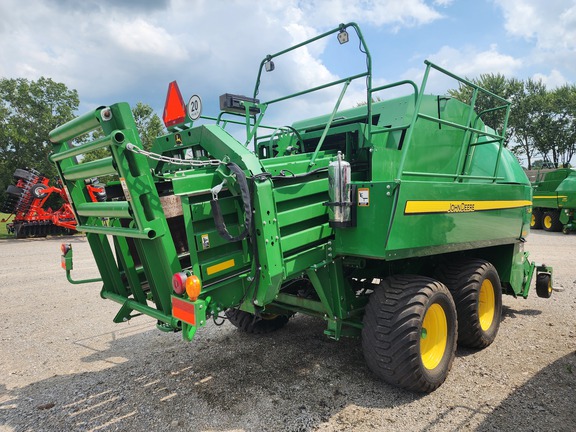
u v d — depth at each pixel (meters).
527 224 5.02
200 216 2.67
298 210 3.03
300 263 3.05
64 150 3.18
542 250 10.58
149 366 3.84
